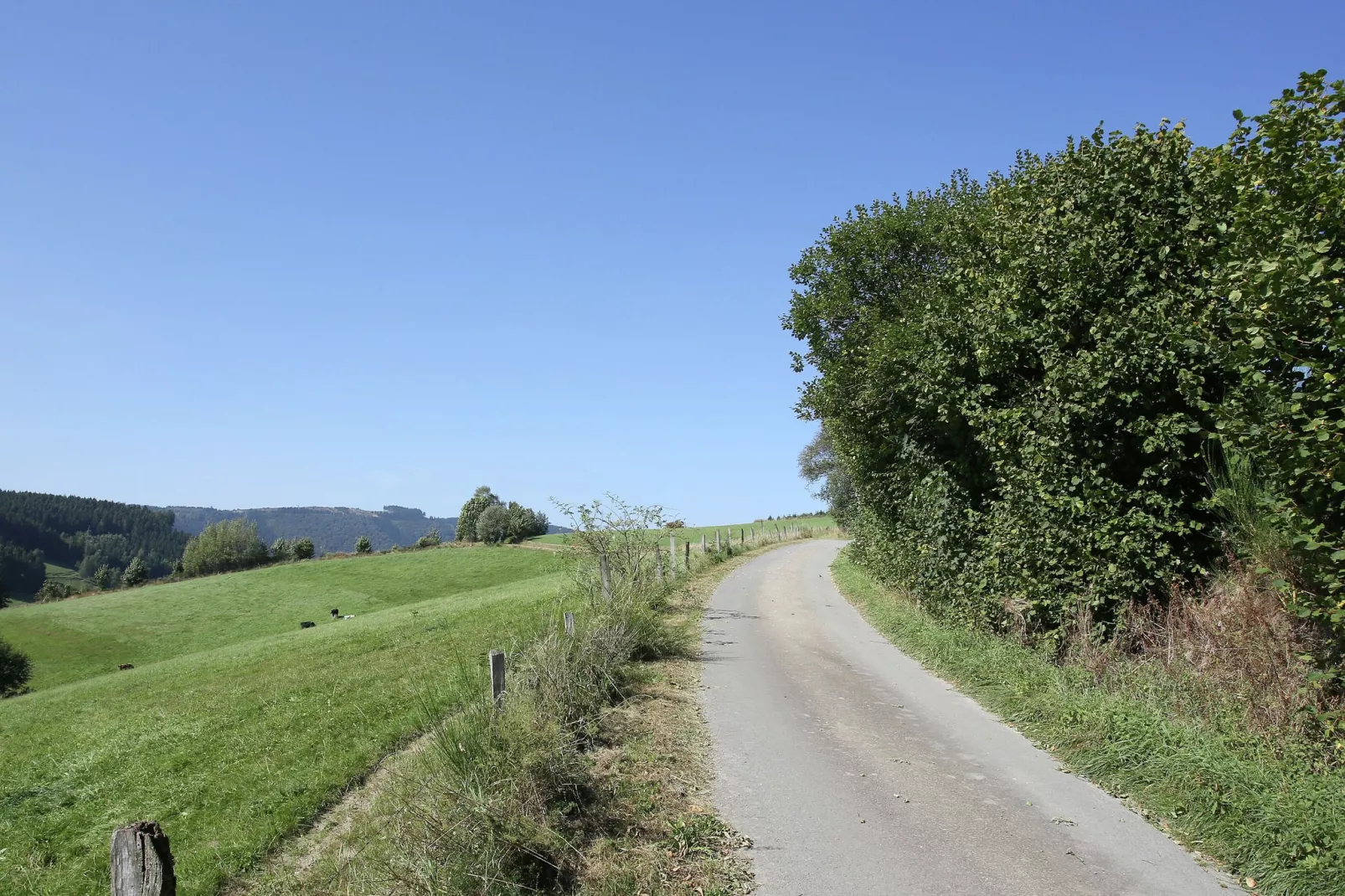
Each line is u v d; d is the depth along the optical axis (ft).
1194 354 28.30
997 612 39.83
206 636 161.38
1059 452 33.27
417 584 198.49
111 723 46.11
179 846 24.85
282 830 24.54
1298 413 19.92
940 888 16.62
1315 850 16.19
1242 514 25.73
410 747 30.25
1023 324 36.47
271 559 317.01
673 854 18.63
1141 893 16.26
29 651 151.94
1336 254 21.07
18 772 37.63
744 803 21.76
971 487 44.55
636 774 23.75
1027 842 18.86
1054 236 35.40
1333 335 19.36
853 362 59.57
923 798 21.89
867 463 62.85
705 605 64.23
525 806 18.58
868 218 69.67
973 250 45.44
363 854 19.35
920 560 51.24
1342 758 19.31
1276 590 22.16
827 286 72.43
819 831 19.83
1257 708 22.35
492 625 59.72
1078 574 33.17
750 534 191.83
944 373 41.50
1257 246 22.35
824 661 41.55
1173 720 23.75
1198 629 26.91
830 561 110.22
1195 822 19.01
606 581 48.93
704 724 29.43
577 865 17.93
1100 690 27.58
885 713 31.04
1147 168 32.83
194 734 39.09
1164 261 31.55
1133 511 31.01
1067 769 24.06
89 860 25.67
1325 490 19.94
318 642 70.69
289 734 35.81
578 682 29.37
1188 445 31.07
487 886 15.65
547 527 302.86
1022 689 30.94
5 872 25.64
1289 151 22.44
